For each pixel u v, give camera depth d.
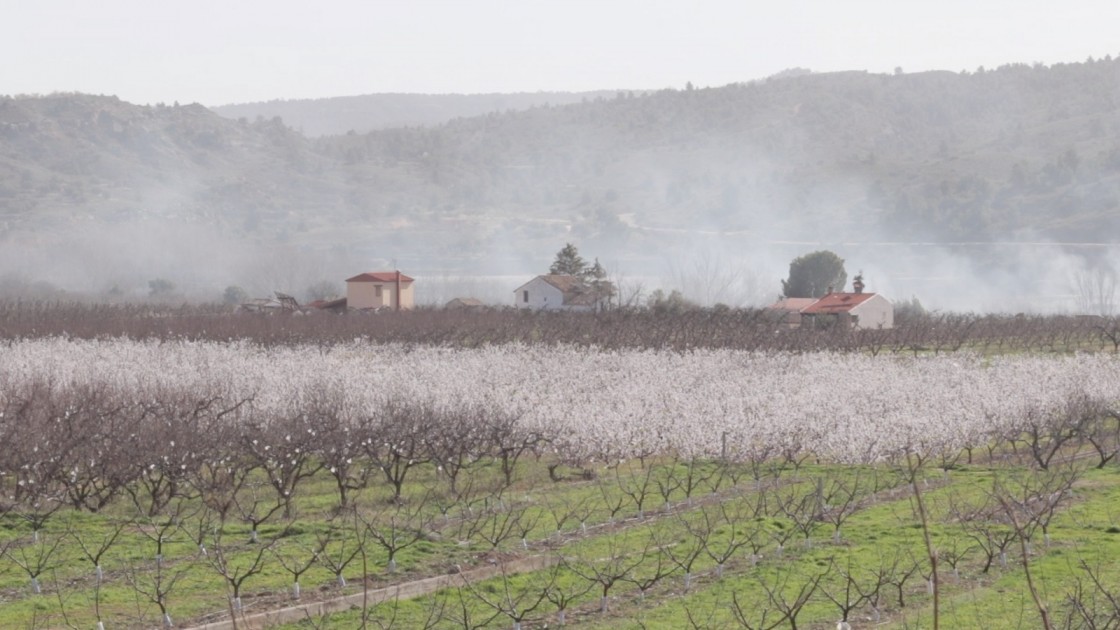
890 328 178.88
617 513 54.56
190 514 53.53
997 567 44.22
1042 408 78.25
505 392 89.62
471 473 66.12
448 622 37.38
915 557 45.41
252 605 39.03
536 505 56.47
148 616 37.59
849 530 50.34
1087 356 122.81
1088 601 39.03
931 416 75.50
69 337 142.62
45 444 56.38
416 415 67.25
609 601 39.84
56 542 45.84
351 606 39.12
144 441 57.56
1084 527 50.78
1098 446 69.56
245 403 78.44
